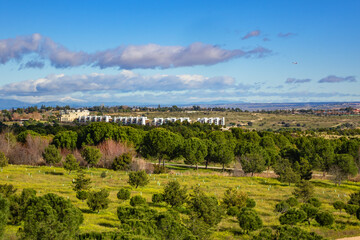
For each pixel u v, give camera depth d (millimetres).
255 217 28500
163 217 24188
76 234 20812
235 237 27406
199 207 27500
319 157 66500
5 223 20609
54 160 64938
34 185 43750
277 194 47000
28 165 67562
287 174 55156
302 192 42188
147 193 43344
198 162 73562
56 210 22375
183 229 23156
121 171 66188
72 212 22234
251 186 53219
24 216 24312
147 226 22625
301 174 59125
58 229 19078
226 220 32656
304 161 62438
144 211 26875
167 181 55219
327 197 46344
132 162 67688
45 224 18953
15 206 24859
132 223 22922
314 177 67188
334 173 59250
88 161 65750
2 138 73625
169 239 22266
